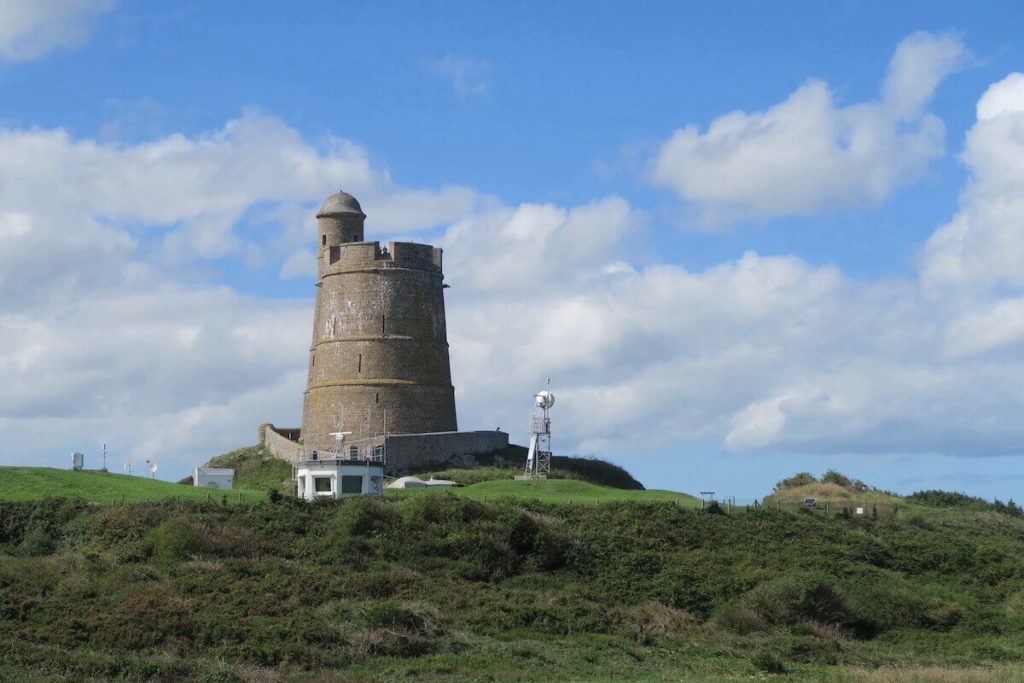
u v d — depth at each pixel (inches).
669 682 1919.3
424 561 2610.7
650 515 3011.8
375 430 4311.0
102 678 1758.1
